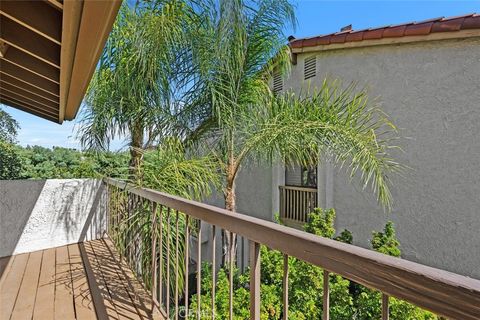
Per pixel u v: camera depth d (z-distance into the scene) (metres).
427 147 4.39
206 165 4.05
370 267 0.80
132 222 3.43
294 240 1.07
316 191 5.91
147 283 3.12
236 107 4.16
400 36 4.51
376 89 4.99
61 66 2.09
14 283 3.29
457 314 0.62
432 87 4.35
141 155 4.21
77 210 5.00
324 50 5.70
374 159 3.65
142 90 3.96
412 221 4.52
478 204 3.91
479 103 3.91
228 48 3.89
